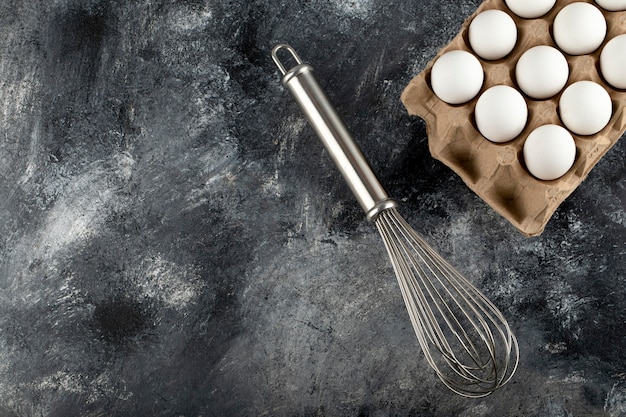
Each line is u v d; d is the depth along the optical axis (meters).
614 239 0.92
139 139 0.96
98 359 0.96
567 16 0.81
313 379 0.95
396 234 0.87
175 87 0.96
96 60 0.96
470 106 0.83
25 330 0.97
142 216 0.96
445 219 0.94
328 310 0.95
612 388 0.93
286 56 0.96
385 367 0.94
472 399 0.94
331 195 0.95
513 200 0.85
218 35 0.96
